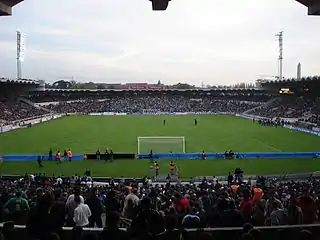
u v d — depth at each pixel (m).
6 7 7.94
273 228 6.07
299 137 59.81
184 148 50.16
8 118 83.31
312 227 6.12
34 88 109.06
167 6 7.78
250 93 124.56
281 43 118.75
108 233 5.84
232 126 75.44
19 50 110.12
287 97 104.94
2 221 8.14
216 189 21.03
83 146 52.06
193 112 111.62
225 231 6.05
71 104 119.06
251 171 37.19
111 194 13.02
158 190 20.25
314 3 7.96
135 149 49.41
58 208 7.81
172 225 6.14
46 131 68.50
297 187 21.88
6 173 36.38
